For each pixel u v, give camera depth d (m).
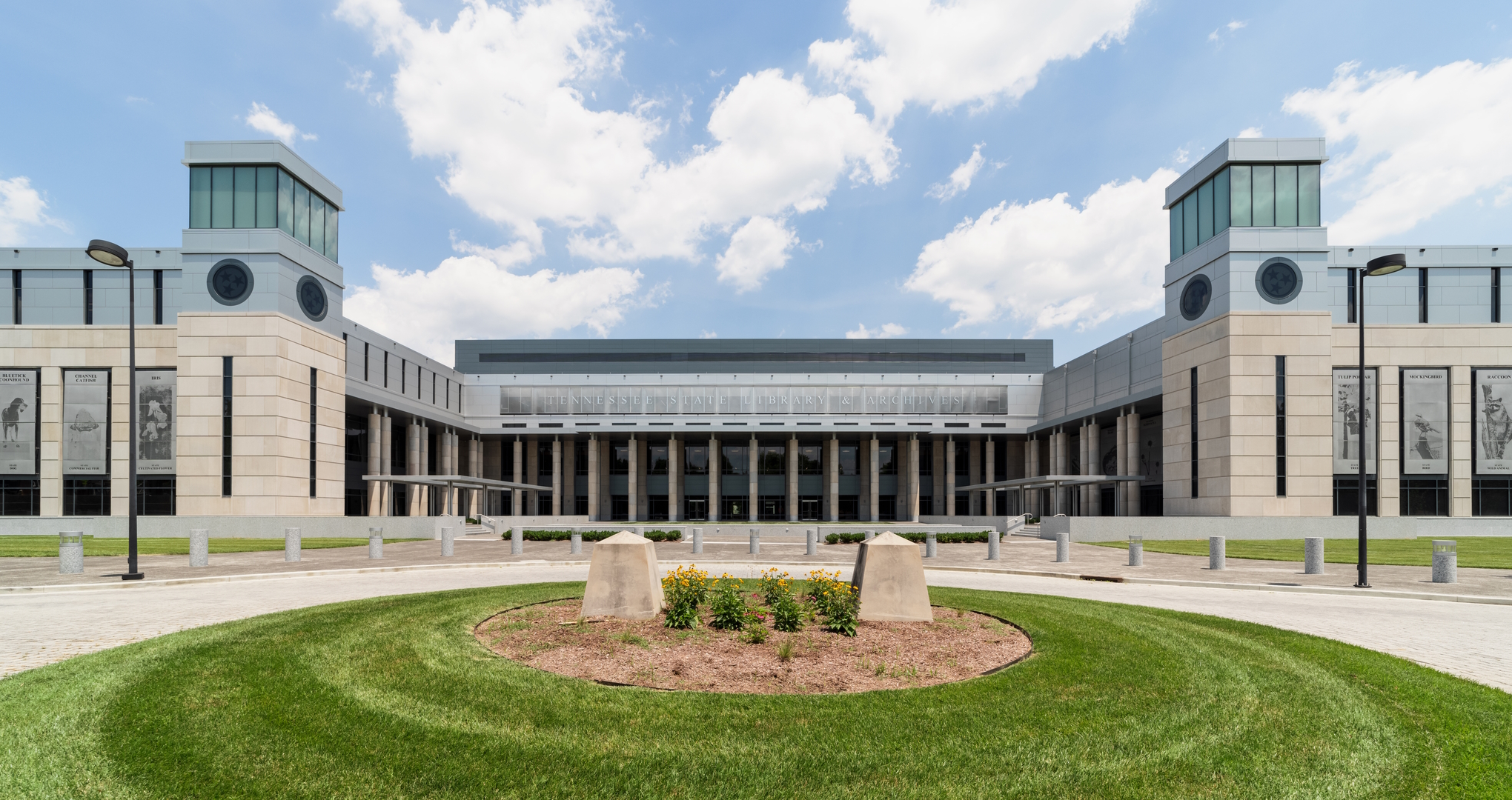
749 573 20.95
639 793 4.91
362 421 55.38
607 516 69.19
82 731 6.00
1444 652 10.16
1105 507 59.16
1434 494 42.84
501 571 21.48
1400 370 43.56
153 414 42.28
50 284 44.75
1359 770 5.45
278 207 42.44
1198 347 44.06
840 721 6.28
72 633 10.80
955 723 6.26
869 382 70.81
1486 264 45.38
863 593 10.88
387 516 50.56
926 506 71.12
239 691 7.05
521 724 6.16
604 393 70.69
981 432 67.38
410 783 5.04
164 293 44.53
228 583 17.97
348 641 9.25
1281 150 42.22
